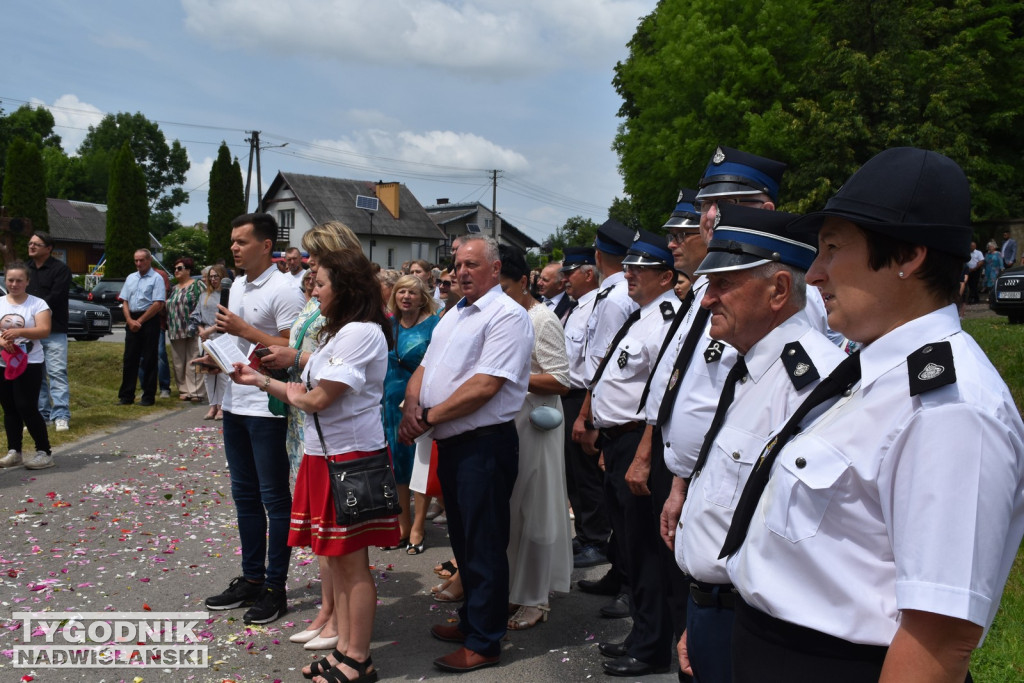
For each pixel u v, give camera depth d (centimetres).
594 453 497
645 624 377
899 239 147
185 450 869
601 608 475
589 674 383
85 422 983
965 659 131
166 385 1246
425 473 534
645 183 2944
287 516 453
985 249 2602
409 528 604
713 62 2673
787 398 212
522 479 445
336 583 383
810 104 2291
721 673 218
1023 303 1303
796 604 156
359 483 360
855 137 2230
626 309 507
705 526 217
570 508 730
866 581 151
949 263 148
